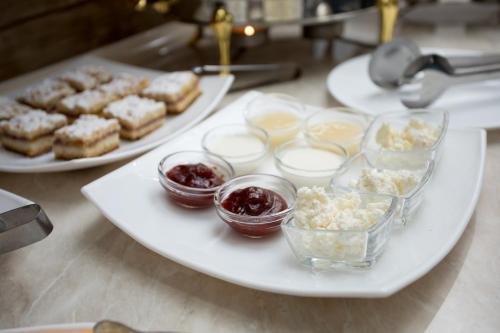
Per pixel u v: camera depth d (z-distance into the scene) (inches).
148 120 51.8
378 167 42.7
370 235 32.6
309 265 34.1
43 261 37.9
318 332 31.7
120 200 41.0
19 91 59.9
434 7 82.0
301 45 73.6
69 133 47.2
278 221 36.9
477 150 45.0
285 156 45.6
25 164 47.9
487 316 32.4
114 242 39.4
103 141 48.5
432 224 37.8
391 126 45.9
